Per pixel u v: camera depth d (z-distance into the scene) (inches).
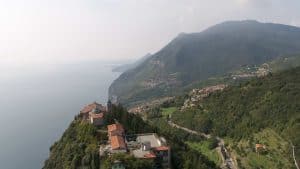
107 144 7691.9
